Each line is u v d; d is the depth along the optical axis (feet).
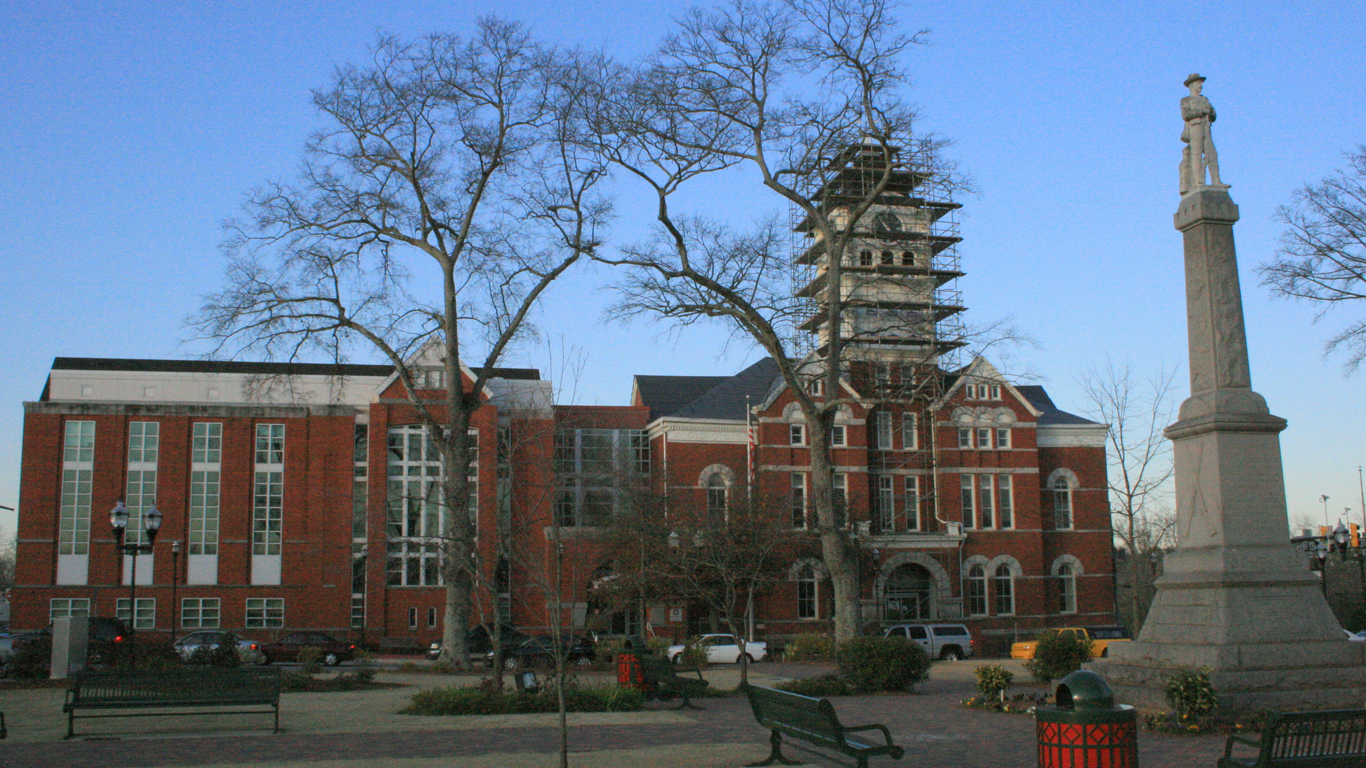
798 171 117.19
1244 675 60.59
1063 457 217.56
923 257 169.48
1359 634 148.46
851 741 42.37
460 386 130.11
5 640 147.84
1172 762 47.70
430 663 131.95
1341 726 36.14
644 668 78.59
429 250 133.69
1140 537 193.06
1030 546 207.72
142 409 190.29
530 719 66.85
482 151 131.54
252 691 60.08
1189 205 70.38
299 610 188.34
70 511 185.37
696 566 152.05
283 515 191.52
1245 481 65.62
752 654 156.87
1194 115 71.15
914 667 89.04
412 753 51.57
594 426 200.75
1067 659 95.14
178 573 186.91
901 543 197.57
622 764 47.88
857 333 124.77
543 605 184.65
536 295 132.77
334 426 195.31
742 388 211.41
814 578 194.90
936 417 208.03
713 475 194.49
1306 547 158.20
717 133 118.62
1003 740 55.72
